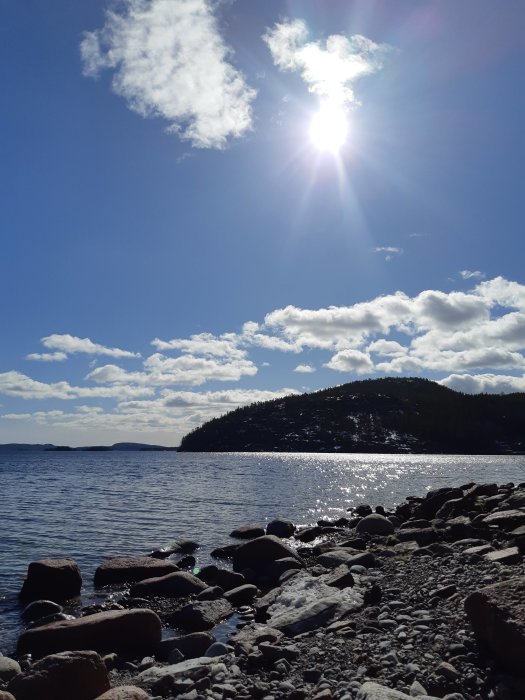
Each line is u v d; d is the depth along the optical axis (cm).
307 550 2122
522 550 1573
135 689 812
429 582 1320
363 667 880
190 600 1568
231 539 2691
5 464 13650
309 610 1216
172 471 9581
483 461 15738
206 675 940
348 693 791
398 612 1141
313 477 7675
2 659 999
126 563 1864
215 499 4572
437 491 3070
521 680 781
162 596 1612
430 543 2027
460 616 1025
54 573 1656
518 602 855
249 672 952
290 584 1523
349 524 2972
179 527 3075
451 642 919
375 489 5741
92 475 8494
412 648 933
